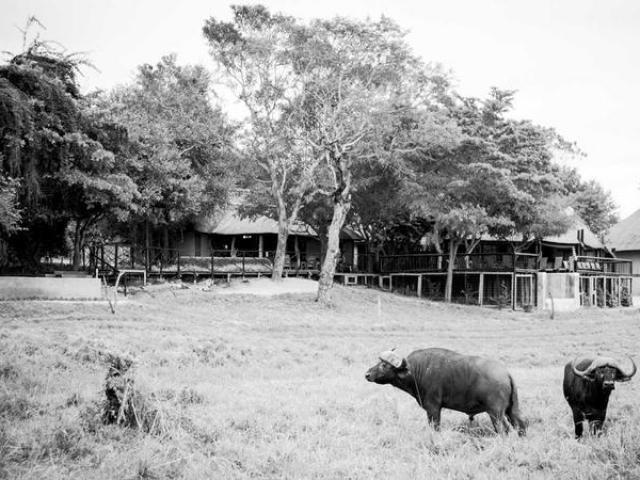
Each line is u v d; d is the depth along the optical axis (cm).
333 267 3994
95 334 2303
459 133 4359
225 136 4431
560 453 1030
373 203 4844
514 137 4619
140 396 1139
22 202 3222
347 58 4272
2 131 2953
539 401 1478
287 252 5375
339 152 4047
